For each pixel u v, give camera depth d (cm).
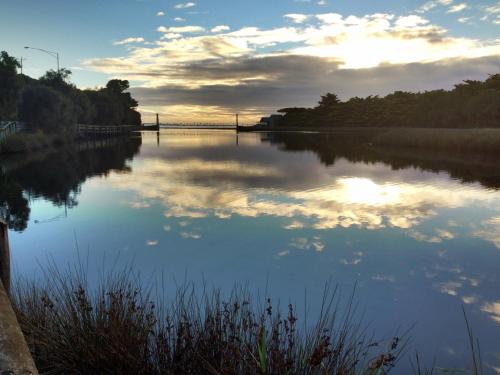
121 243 959
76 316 373
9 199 1564
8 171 2469
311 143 5878
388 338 515
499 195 1572
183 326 379
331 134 9575
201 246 934
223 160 3262
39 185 1938
